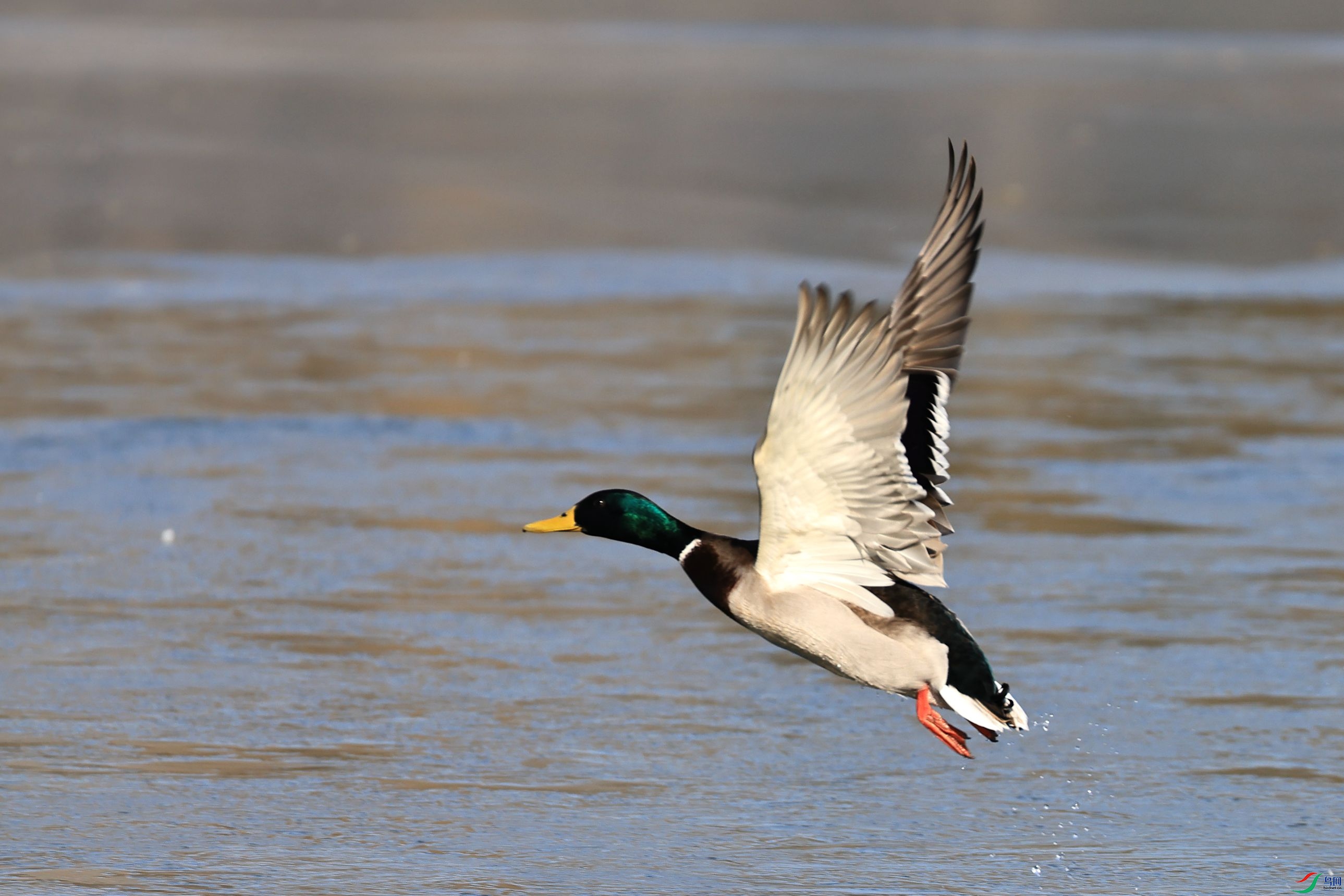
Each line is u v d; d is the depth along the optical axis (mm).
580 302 23891
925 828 9188
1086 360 21141
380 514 14852
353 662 11484
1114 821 9266
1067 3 80188
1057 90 46844
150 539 14031
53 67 45938
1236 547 14188
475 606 12672
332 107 40031
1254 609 12672
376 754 10023
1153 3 79750
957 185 7570
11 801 9273
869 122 39906
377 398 18750
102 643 11711
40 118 36375
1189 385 19922
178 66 47688
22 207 28109
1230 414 18609
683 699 11016
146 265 25141
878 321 7027
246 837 8906
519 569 13570
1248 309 24141
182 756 9930
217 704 10711
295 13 70000
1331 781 9758
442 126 37625
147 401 18344
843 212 29891
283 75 46250
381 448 16922
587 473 16141
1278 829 9156
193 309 22859
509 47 57562
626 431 17672
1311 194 32062
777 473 7340
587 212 29328
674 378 19938
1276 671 11430
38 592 12727
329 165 32625
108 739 10141
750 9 77750
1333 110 43375
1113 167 34469
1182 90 47281
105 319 22156
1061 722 10586
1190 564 13727
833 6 79500
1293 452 17141
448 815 9234
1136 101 44656
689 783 9734
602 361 20672
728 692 11164
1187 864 8742
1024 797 9578
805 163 34281
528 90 44625
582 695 11008
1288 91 47375
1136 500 15500
